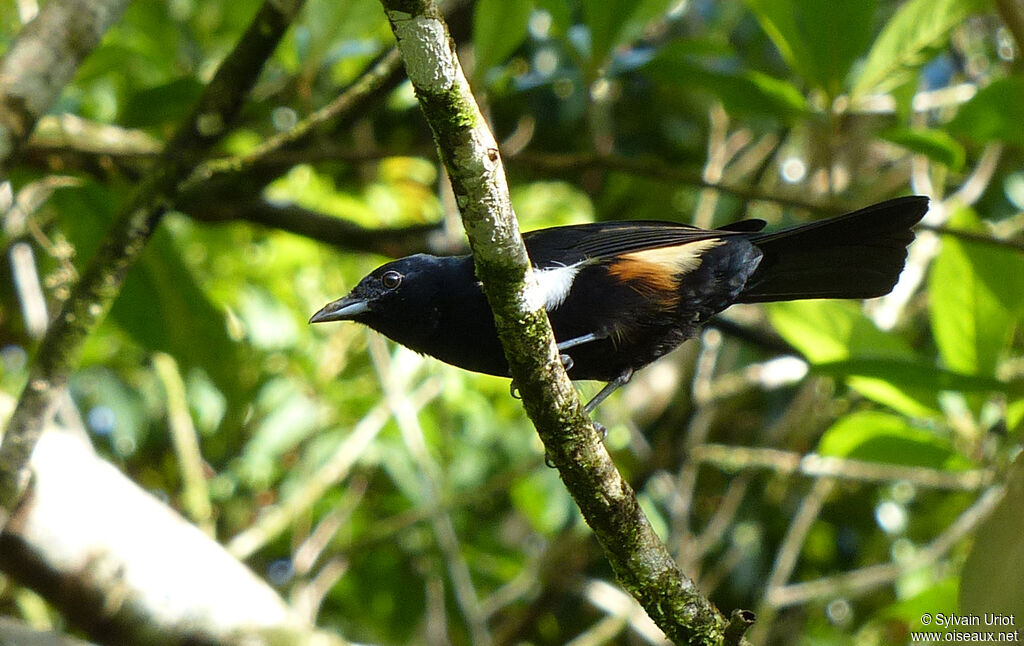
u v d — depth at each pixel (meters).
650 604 5.73
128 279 9.45
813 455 11.38
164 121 9.39
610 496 5.64
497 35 8.27
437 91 4.37
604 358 7.93
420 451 11.01
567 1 8.48
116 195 9.34
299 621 6.44
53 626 11.76
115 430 13.12
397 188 15.16
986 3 7.91
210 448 14.13
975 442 8.28
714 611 5.70
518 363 5.35
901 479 10.86
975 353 8.15
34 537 6.01
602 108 14.52
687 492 12.28
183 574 6.24
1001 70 14.31
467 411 13.12
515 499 13.66
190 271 9.38
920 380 7.18
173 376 12.19
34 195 10.23
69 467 6.26
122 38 11.77
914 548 14.61
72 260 9.72
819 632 14.73
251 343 13.36
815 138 14.37
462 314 7.75
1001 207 15.37
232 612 6.26
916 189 12.74
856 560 15.52
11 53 7.23
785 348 11.75
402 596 13.87
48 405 6.58
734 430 16.16
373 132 15.30
